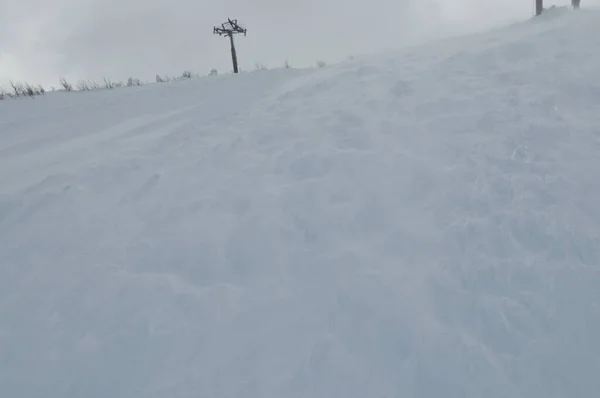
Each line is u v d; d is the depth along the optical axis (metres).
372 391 2.39
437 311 2.78
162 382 2.54
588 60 5.78
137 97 10.70
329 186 4.12
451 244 3.24
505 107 4.95
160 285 3.23
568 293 2.80
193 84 11.60
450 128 4.74
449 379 2.42
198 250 3.55
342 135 5.01
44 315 3.07
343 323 2.78
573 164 3.85
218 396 2.43
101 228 3.96
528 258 3.05
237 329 2.82
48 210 4.32
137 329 2.88
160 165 5.01
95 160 5.48
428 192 3.82
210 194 4.26
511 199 3.57
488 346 2.56
